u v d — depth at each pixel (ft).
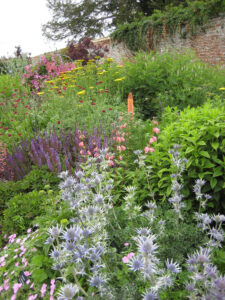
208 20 42.24
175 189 8.21
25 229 10.91
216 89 24.17
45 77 32.55
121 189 12.04
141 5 77.05
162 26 49.78
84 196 7.85
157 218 9.10
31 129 20.31
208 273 4.68
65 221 8.60
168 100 23.02
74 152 14.67
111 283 6.84
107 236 8.08
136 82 25.13
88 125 17.97
